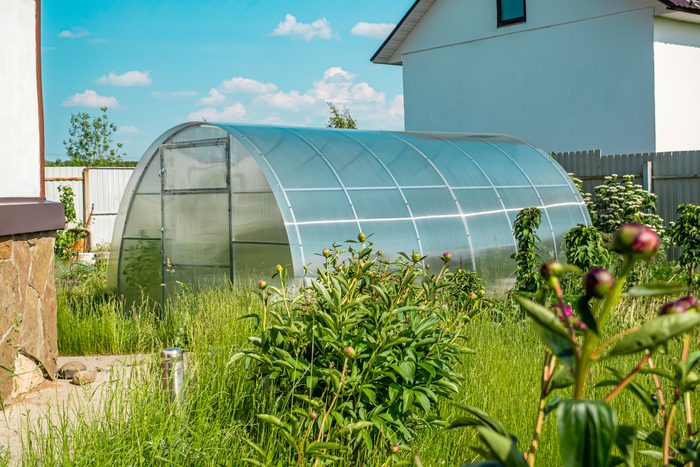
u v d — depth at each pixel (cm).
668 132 1833
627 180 1548
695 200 1561
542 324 147
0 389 627
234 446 421
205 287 1074
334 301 437
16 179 689
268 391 467
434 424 460
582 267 982
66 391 673
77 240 2194
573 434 142
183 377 497
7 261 649
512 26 2058
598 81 1891
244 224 1011
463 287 911
